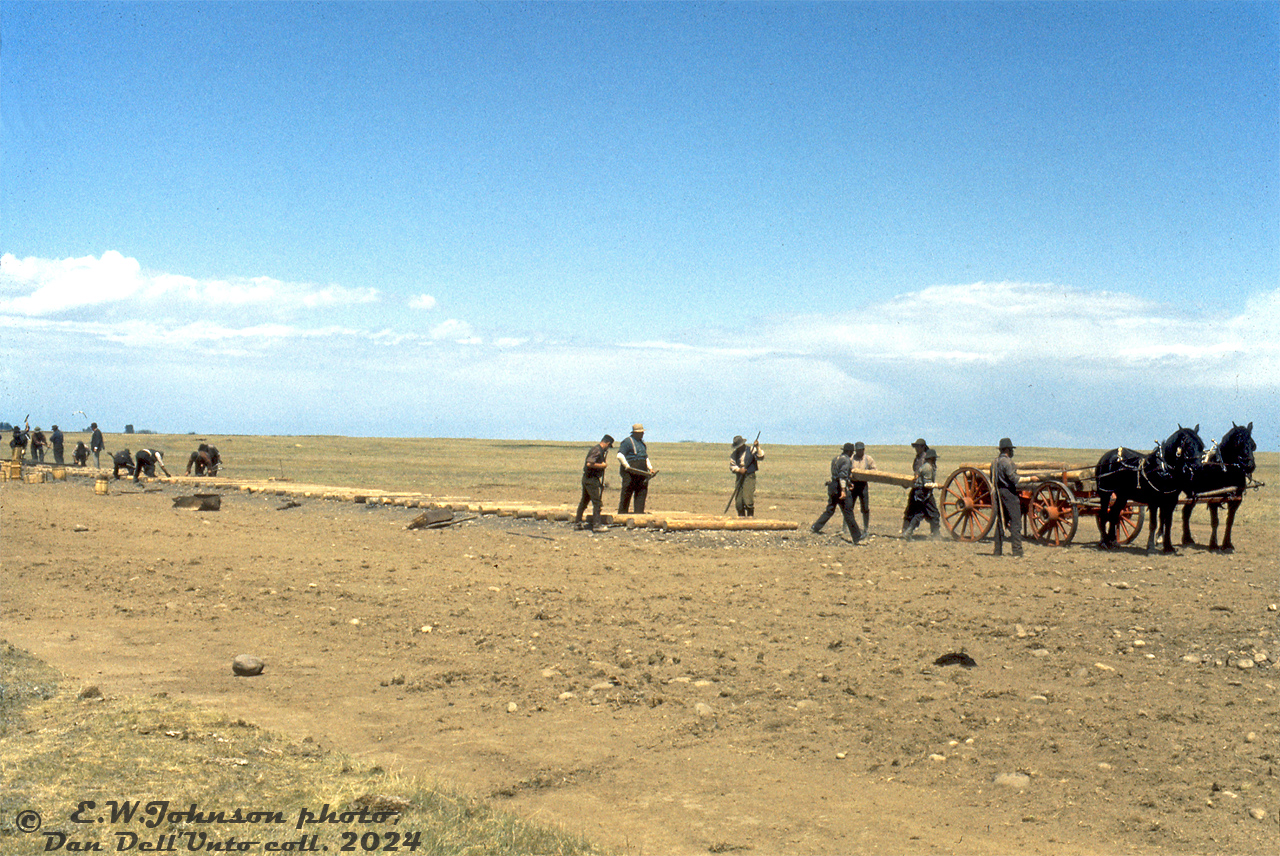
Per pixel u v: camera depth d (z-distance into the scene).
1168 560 17.20
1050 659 10.47
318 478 49.47
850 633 11.78
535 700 9.48
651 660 10.72
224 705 9.20
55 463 53.75
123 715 8.33
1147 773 7.43
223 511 29.03
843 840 6.38
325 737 8.33
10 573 16.84
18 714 8.38
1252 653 10.30
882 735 8.41
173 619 13.24
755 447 24.44
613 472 59.09
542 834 6.16
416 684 10.00
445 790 7.02
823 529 22.88
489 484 44.53
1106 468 18.89
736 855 6.13
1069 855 6.12
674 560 18.03
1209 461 17.31
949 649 10.94
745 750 8.14
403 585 15.63
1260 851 6.11
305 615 13.43
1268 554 18.28
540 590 14.92
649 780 7.48
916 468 20.66
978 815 6.79
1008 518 18.34
